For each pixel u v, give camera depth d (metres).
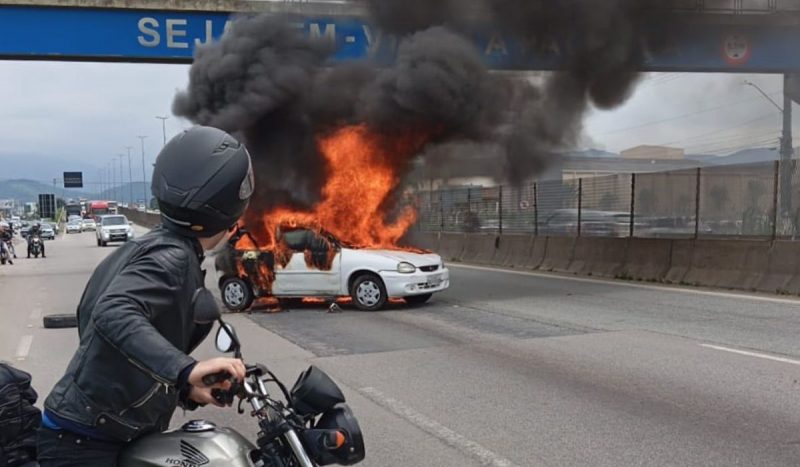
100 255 33.31
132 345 2.09
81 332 2.38
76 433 2.30
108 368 2.23
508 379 7.15
